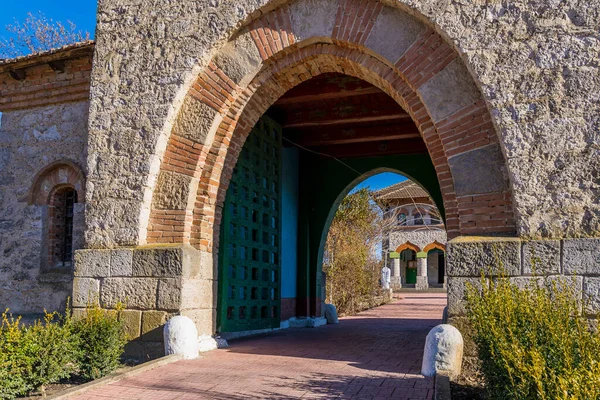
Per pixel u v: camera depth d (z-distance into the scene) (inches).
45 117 396.2
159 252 313.7
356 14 306.2
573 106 257.3
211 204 339.3
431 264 1818.4
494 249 257.0
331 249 804.6
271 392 223.0
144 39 337.7
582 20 261.9
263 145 461.7
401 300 1172.5
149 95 331.6
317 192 588.4
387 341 396.5
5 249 390.6
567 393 130.6
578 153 254.1
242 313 427.5
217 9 325.7
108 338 273.3
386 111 468.4
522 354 158.2
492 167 272.5
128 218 325.4
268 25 322.7
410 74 292.7
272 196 479.2
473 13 276.8
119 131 334.0
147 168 325.7
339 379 246.8
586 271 243.1
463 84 282.5
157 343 308.0
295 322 545.6
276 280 488.4
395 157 577.3
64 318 340.5
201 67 328.2
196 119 329.4
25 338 245.4
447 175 292.0
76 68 384.8
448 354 248.4
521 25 269.3
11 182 397.1
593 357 147.0
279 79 343.6
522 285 249.9
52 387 259.0
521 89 264.4
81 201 374.6
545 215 254.5
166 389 229.3
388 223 1157.1
